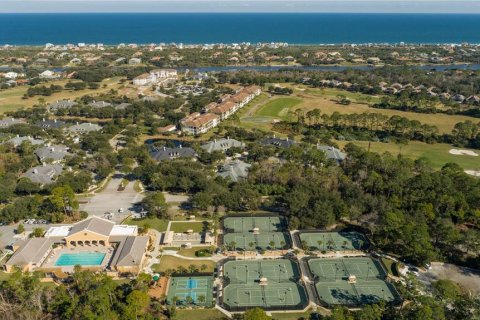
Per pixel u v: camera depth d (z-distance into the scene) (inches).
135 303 5147.6
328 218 7416.3
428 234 6678.2
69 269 6373.0
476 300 5132.9
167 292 5876.0
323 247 6948.8
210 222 7726.4
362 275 6254.9
